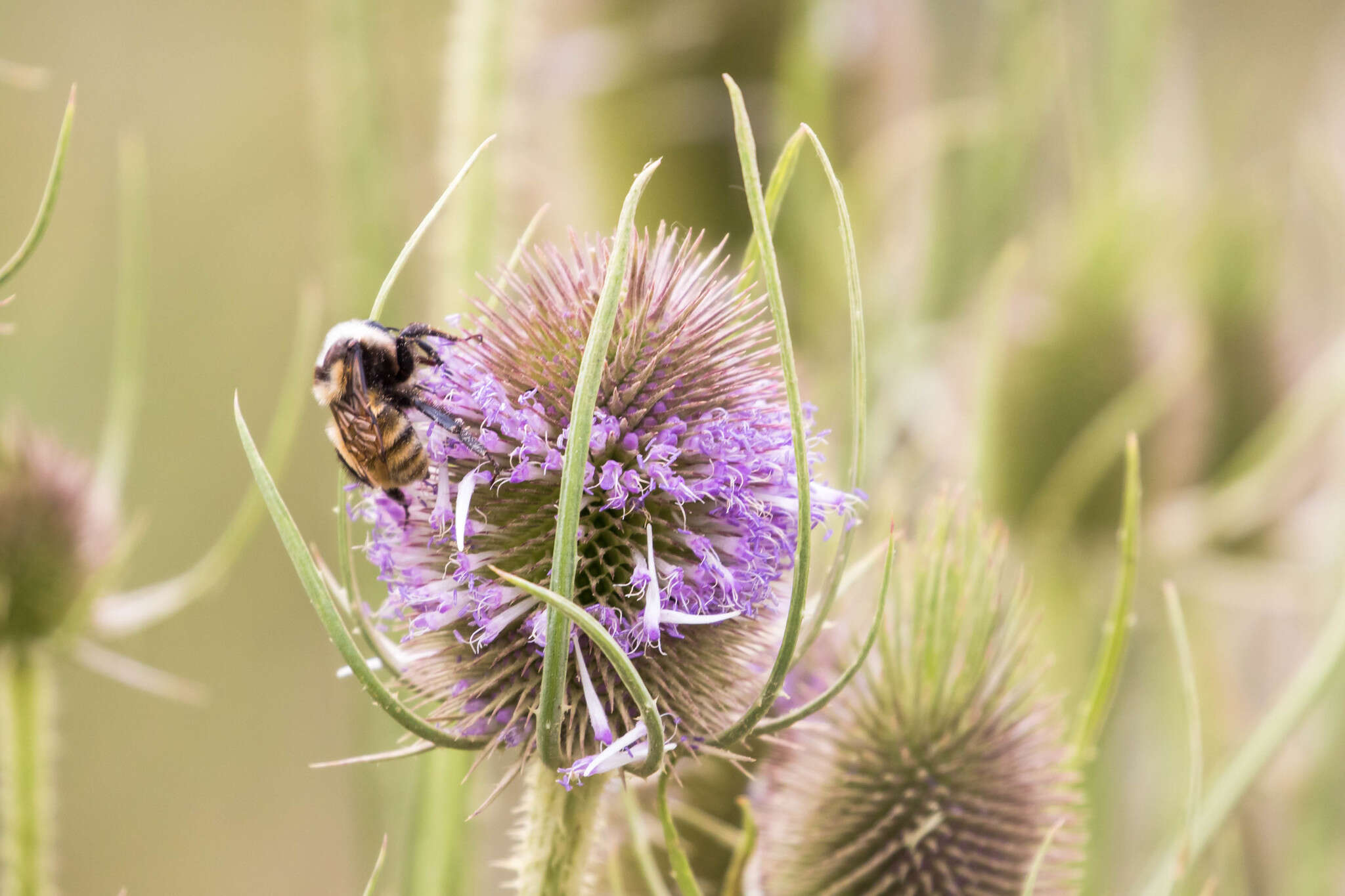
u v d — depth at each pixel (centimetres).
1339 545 53
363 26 51
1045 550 52
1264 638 63
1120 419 55
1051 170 69
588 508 41
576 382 41
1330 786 50
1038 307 58
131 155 50
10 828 48
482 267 48
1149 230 61
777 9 54
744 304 42
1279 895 52
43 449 50
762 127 54
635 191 39
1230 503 56
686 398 41
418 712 43
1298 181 68
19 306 75
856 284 40
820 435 41
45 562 48
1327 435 60
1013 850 44
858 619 45
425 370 42
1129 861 52
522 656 41
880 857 44
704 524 41
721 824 45
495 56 48
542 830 42
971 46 64
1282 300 64
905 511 50
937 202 56
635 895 46
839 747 44
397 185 52
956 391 55
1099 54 64
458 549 41
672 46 55
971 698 44
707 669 41
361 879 52
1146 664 56
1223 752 53
